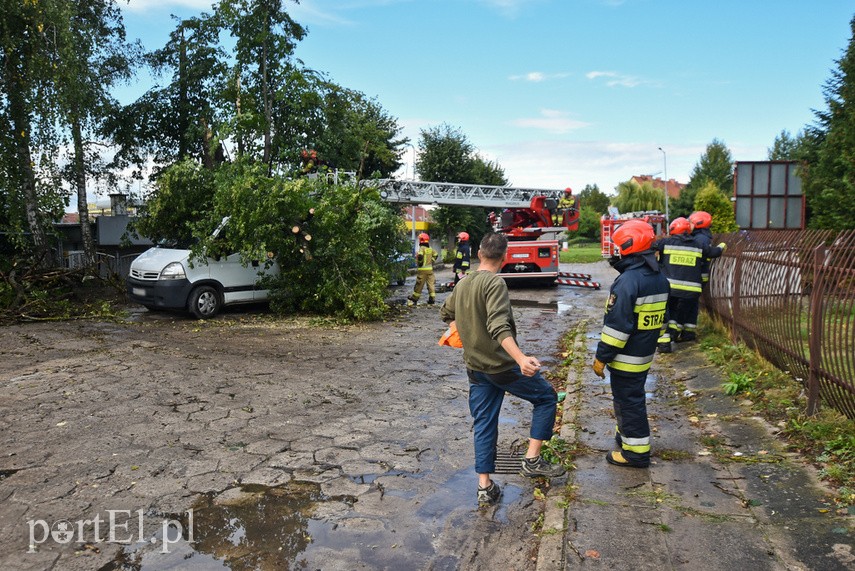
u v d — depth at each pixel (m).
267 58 15.45
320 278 12.43
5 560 3.46
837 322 4.93
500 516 4.04
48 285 13.41
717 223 45.00
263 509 4.12
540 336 10.86
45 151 14.59
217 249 11.95
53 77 13.98
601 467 4.68
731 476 4.41
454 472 4.77
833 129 15.05
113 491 4.35
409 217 32.84
